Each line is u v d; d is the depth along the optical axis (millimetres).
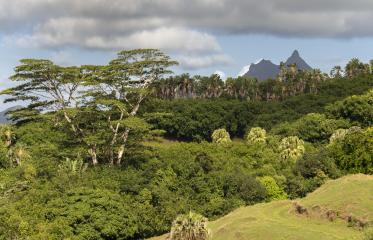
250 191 73625
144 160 77812
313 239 43375
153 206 66625
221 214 69062
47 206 58312
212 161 80000
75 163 69875
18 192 63094
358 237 41031
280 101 191375
